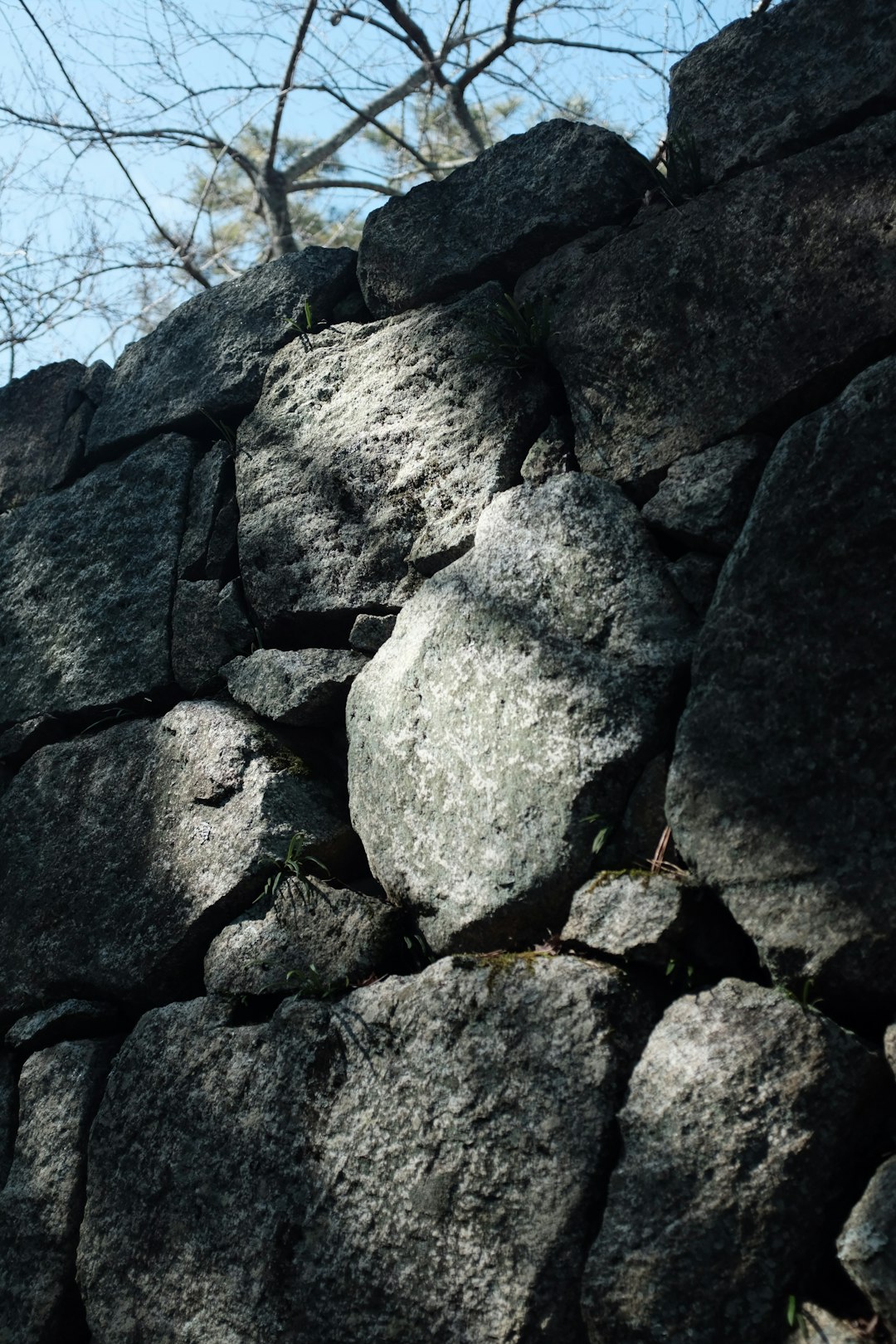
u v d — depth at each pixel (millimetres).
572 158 2895
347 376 3213
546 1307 2145
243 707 3133
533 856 2441
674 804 2291
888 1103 2039
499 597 2652
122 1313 2744
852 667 2180
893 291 2316
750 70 2633
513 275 3012
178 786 3119
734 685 2289
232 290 3547
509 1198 2240
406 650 2801
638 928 2262
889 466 2207
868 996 2070
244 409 3445
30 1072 3146
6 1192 3068
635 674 2430
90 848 3262
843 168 2436
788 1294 1955
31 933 3305
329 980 2699
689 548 2531
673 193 2713
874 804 2115
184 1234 2684
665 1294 2021
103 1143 2910
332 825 2938
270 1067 2668
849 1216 1955
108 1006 3121
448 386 2984
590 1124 2189
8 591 3795
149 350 3713
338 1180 2477
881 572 2189
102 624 3510
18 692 3650
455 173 3111
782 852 2168
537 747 2490
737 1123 2049
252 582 3229
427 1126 2381
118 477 3637
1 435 4059
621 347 2678
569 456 2750
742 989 2162
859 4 2514
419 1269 2316
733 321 2521
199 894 2965
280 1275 2498
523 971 2367
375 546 3000
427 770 2668
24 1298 2930
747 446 2459
